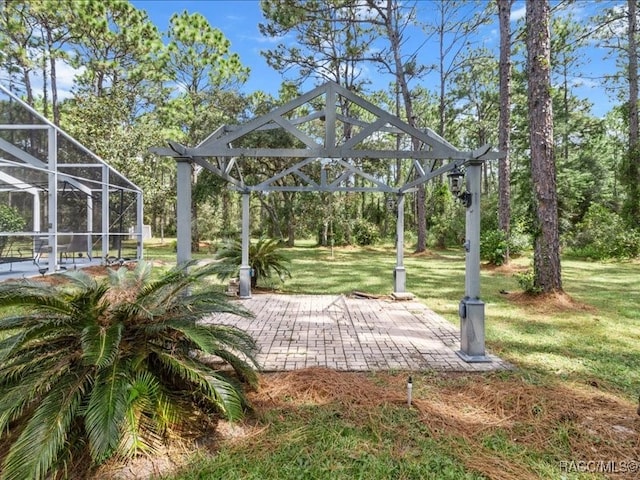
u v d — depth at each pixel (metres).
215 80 16.83
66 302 2.49
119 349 2.38
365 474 2.07
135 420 2.18
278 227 19.66
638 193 12.92
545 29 6.33
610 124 19.80
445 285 8.70
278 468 2.11
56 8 13.14
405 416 2.66
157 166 17.84
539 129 6.45
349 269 11.60
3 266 8.82
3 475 1.75
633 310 6.00
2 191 8.59
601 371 3.52
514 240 12.38
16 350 2.16
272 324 5.23
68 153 8.70
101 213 10.14
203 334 2.43
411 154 3.73
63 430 1.90
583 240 14.30
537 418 2.64
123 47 14.90
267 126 4.29
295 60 14.08
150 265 3.33
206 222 21.05
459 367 3.57
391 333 4.77
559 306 6.07
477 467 2.12
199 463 2.14
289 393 2.98
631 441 2.37
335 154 3.65
